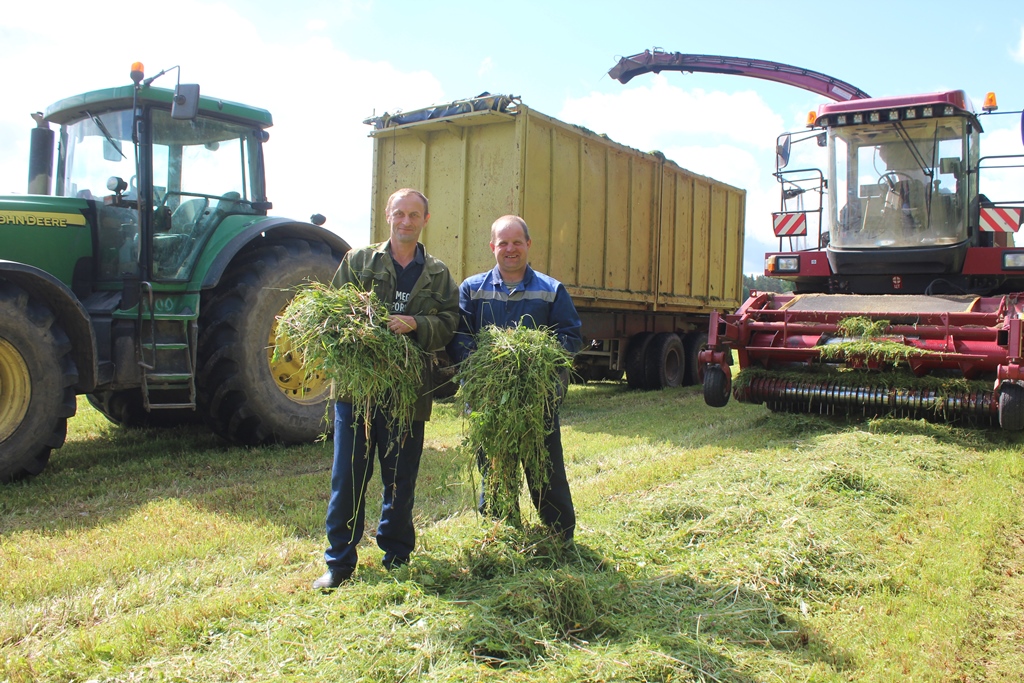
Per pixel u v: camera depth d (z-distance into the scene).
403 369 3.06
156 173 5.55
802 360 6.91
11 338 4.47
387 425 3.14
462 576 3.10
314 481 4.82
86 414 7.60
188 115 4.94
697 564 3.32
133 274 5.34
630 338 10.58
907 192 7.56
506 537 3.35
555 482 3.40
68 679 2.33
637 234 9.95
